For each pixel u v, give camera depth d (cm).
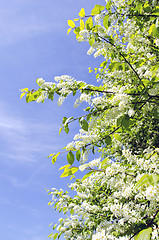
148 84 370
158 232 222
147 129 550
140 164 295
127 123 346
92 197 550
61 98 384
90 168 328
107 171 319
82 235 536
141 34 475
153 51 479
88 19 376
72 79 394
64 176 296
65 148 343
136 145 583
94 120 387
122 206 317
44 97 380
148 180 187
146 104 376
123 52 441
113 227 329
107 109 375
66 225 587
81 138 362
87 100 375
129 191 307
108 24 398
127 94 375
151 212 273
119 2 452
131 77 434
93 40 403
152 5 388
